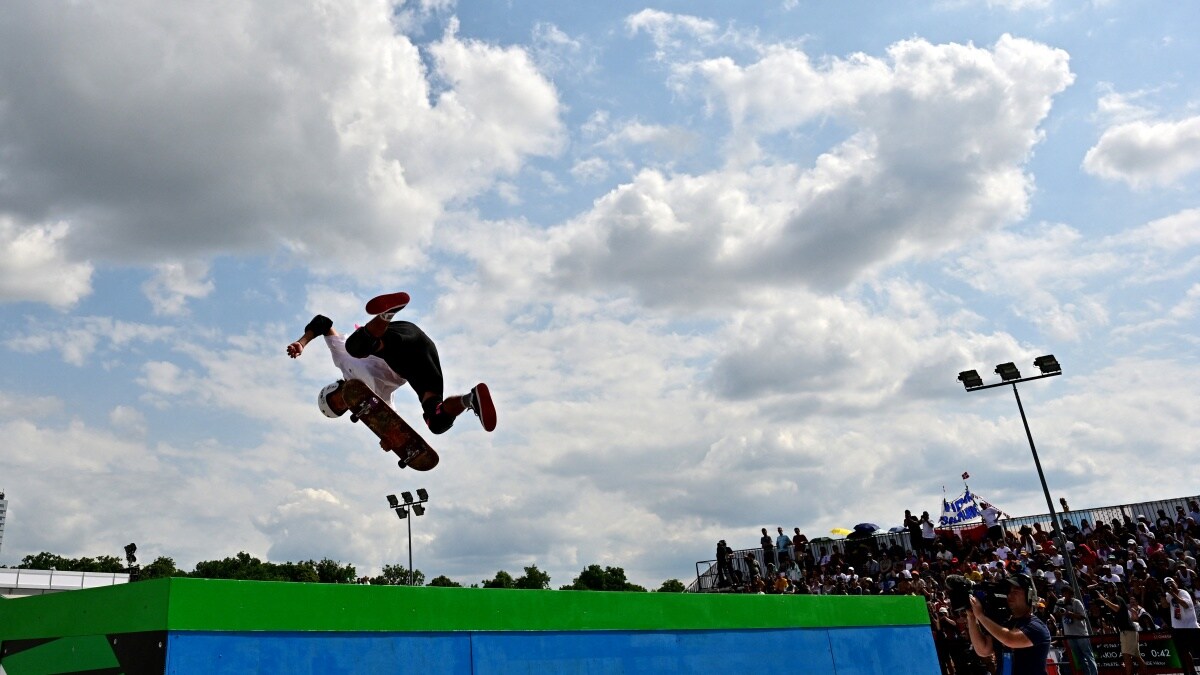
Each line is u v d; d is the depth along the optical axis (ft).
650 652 26.00
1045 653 19.62
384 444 25.13
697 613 27.89
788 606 31.27
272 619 18.25
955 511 85.87
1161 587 58.75
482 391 23.54
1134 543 71.41
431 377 24.16
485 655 21.90
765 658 29.60
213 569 209.97
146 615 17.12
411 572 112.88
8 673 20.03
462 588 21.94
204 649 17.04
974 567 71.72
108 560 206.90
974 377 82.69
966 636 54.60
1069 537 83.25
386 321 23.02
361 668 19.44
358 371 23.57
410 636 20.53
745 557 93.86
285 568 197.47
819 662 31.58
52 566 225.56
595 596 25.09
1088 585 69.36
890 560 84.38
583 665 24.08
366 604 19.94
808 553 90.22
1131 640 54.80
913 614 37.19
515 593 23.11
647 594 26.63
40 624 19.65
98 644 18.06
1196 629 51.37
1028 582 20.25
